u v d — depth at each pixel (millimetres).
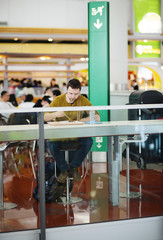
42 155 3504
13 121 3703
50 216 3559
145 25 13547
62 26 13977
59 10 13906
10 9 13453
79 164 3648
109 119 5934
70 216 3609
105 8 6344
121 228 3727
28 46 13859
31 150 3504
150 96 5109
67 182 3607
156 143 3902
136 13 13445
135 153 3814
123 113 5621
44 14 13773
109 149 3738
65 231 3580
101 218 3693
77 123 3715
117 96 7395
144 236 3803
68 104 4238
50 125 3668
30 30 13133
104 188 3719
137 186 3818
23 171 3504
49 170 3557
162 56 14383
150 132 3889
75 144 3633
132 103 5328
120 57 9586
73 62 13281
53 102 4223
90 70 6398
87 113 3832
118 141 3770
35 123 3662
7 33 13023
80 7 14062
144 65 13672
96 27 6363
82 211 3641
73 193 3623
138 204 3795
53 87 10773
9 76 10734
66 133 3600
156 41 14227
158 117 4465
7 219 3486
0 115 3709
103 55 6383
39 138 3498
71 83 4105
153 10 13523
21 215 3504
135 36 13516
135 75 15133
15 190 3490
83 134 3654
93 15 6355
